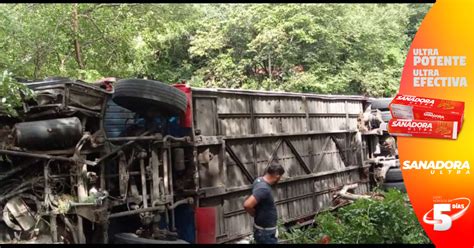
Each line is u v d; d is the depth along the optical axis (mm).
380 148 13703
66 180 6195
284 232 8406
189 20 20453
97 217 5988
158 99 6516
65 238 5984
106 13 16297
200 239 7359
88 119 6578
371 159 13219
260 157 9188
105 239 6234
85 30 16094
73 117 6094
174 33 20312
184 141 7203
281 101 9977
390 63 23375
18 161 6055
